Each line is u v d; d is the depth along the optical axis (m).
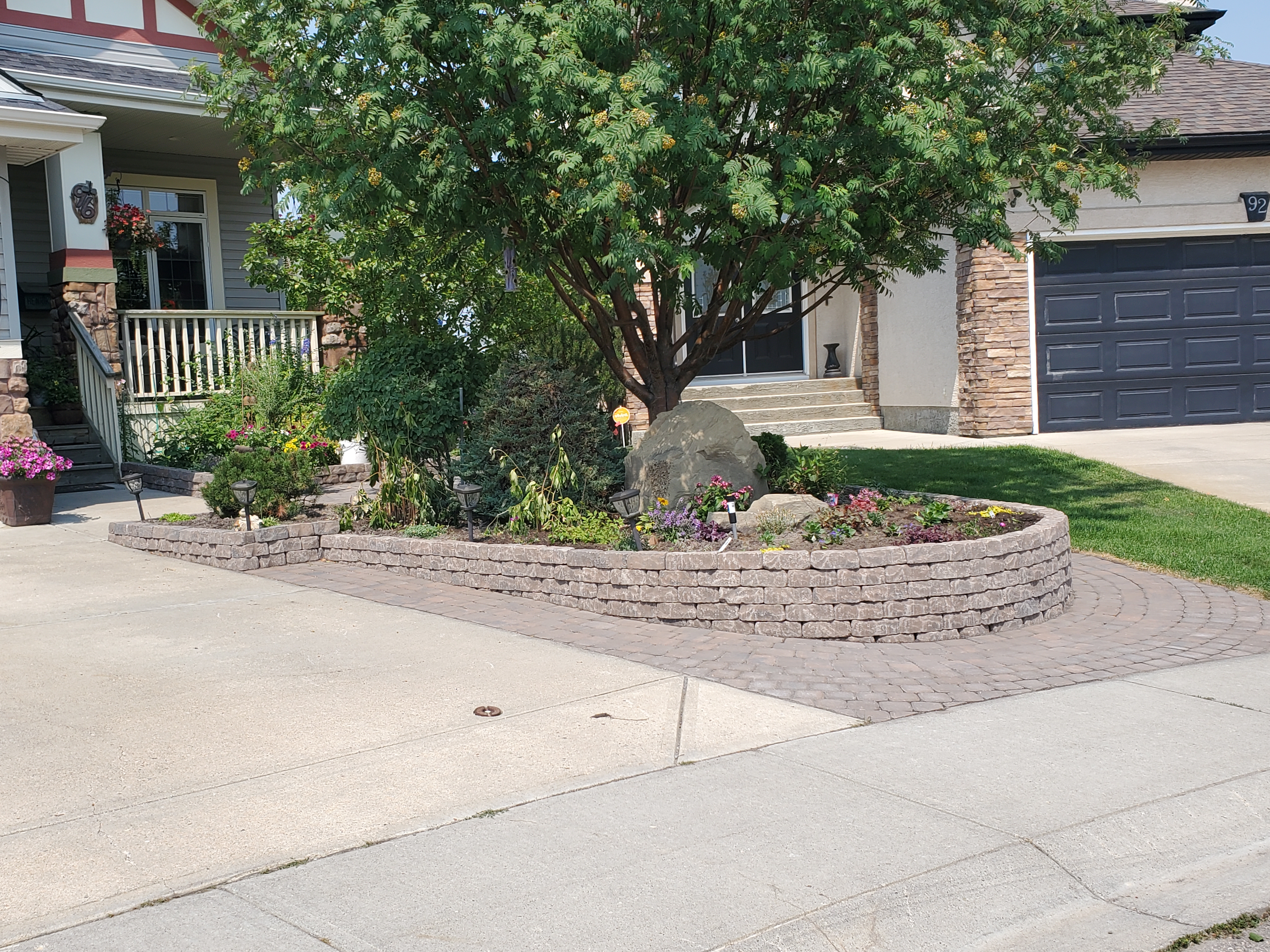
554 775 4.46
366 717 5.14
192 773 4.47
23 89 12.34
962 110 7.62
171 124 15.01
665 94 7.79
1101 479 11.41
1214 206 15.16
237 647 6.27
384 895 3.50
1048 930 3.44
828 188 7.57
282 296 17.73
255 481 8.77
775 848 3.83
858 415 18.09
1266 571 8.02
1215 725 5.04
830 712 5.29
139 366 13.71
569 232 8.44
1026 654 6.34
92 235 13.46
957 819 4.06
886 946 3.30
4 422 11.12
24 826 3.98
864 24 7.92
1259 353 15.67
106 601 7.36
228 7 8.27
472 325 13.61
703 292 17.94
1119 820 4.07
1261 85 15.91
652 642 6.57
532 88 7.07
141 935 3.26
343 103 7.87
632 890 3.54
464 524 9.20
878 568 6.62
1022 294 14.98
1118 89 9.03
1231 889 3.71
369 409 10.82
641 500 8.40
